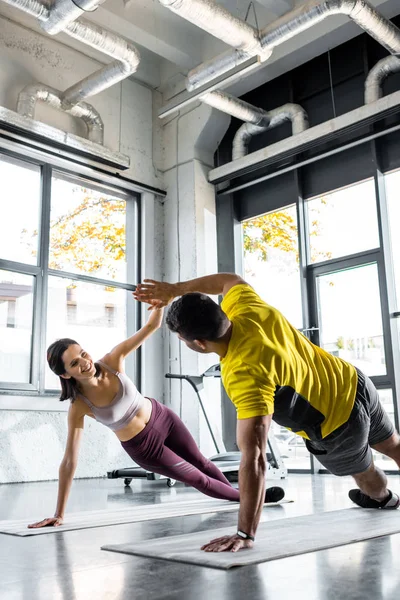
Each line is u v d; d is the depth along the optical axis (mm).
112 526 2363
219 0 5777
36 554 1765
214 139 6809
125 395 2734
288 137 6211
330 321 5844
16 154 5660
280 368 1680
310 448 2021
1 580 1426
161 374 6520
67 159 5910
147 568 1513
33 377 5371
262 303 1872
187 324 1667
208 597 1220
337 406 1882
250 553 1604
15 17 5723
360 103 5777
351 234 5793
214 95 5727
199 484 2867
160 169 6953
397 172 5578
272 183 6461
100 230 6391
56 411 5438
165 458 2822
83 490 4223
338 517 2299
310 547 1681
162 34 6039
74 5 4336
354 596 1195
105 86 5535
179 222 6715
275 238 6422
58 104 5809
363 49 5707
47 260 5707
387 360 5285
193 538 1951
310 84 6180
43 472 5254
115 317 6312
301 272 5969
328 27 5551
